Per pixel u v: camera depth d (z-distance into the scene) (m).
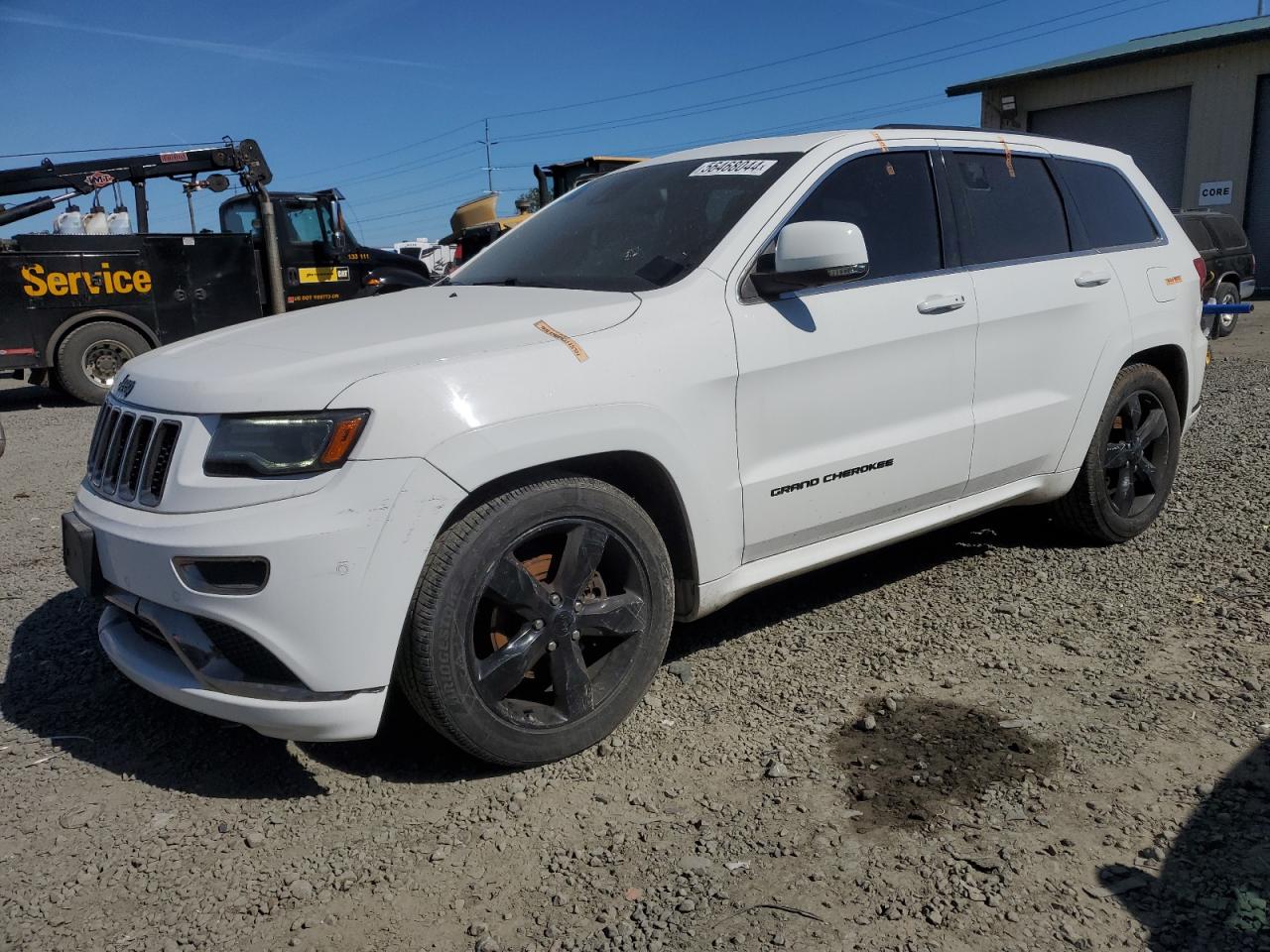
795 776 2.90
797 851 2.56
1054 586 4.32
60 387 12.19
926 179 3.96
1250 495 5.55
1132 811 2.67
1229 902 2.30
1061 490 4.48
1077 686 3.39
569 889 2.46
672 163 4.11
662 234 3.60
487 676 2.82
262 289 12.87
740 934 2.27
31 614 4.36
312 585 2.56
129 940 2.32
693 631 3.99
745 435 3.30
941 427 3.85
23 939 2.33
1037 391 4.22
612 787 2.89
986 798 2.74
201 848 2.67
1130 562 4.57
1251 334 13.72
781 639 3.88
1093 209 4.64
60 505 6.45
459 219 17.97
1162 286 4.77
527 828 2.71
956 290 3.86
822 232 3.15
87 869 2.59
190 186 12.30
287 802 2.88
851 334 3.52
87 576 2.93
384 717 3.36
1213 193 21.89
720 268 3.33
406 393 2.66
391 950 2.27
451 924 2.35
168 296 12.07
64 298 11.50
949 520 4.07
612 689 3.09
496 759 2.89
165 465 2.81
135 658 2.99
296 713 2.64
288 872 2.56
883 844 2.57
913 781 2.84
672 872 2.50
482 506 2.78
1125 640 3.75
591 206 4.09
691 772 2.96
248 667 2.69
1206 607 4.02
